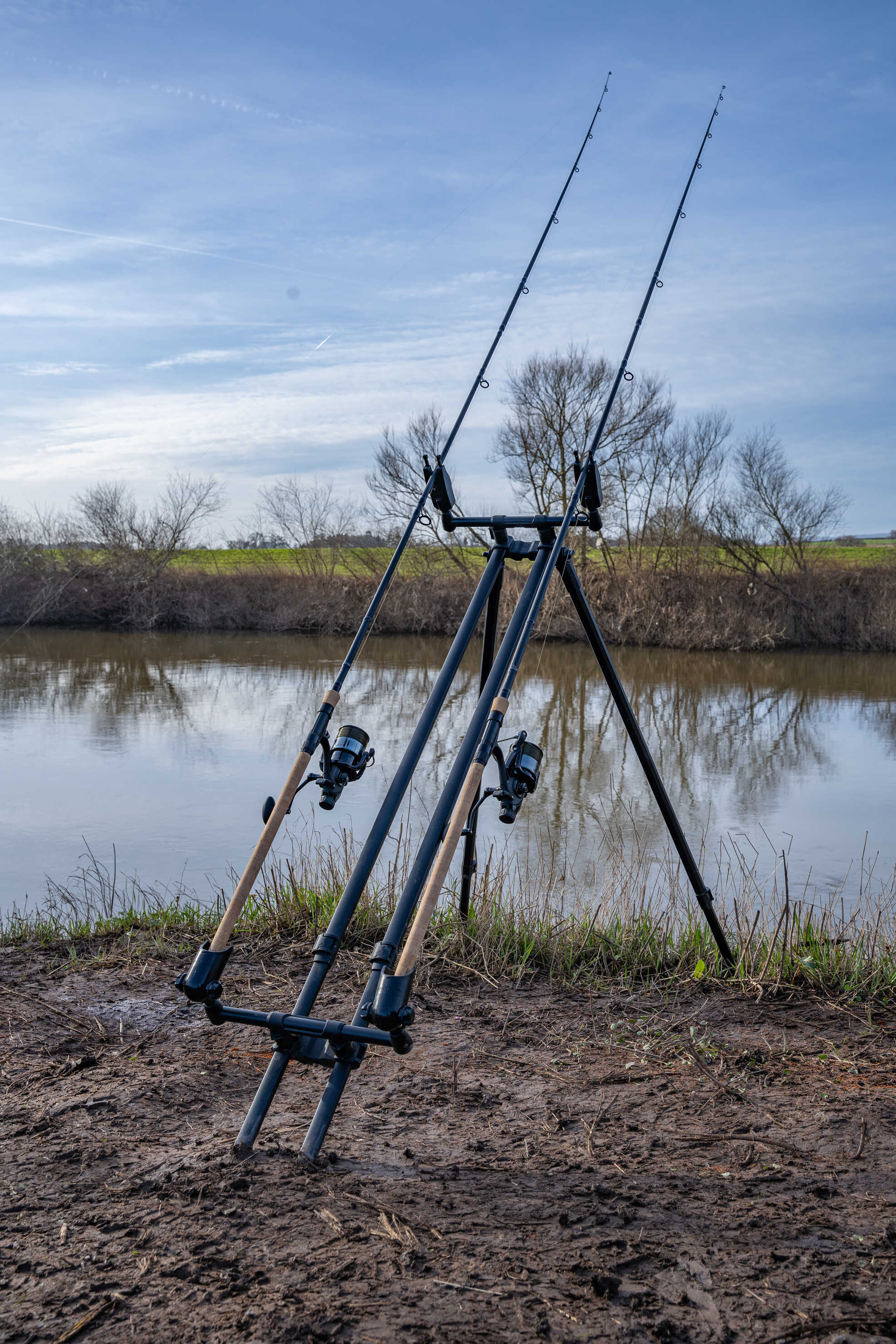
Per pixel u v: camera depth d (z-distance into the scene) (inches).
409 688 777.6
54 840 331.9
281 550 1429.6
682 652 1037.2
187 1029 133.3
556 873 283.7
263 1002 143.1
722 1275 76.0
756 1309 71.9
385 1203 86.4
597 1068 120.2
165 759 487.5
